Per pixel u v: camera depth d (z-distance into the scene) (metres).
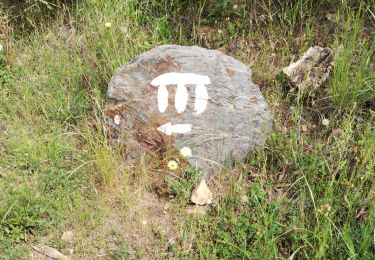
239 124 1.45
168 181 1.43
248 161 1.50
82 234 1.34
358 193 1.36
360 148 1.44
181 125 1.45
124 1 1.84
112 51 1.72
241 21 1.85
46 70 1.74
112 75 1.59
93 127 1.57
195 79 1.44
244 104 1.45
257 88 1.46
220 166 1.47
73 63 1.74
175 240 1.35
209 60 1.44
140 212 1.40
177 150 1.46
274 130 1.55
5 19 1.82
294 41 1.78
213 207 1.41
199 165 1.46
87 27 1.81
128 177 1.46
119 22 1.80
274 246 1.25
